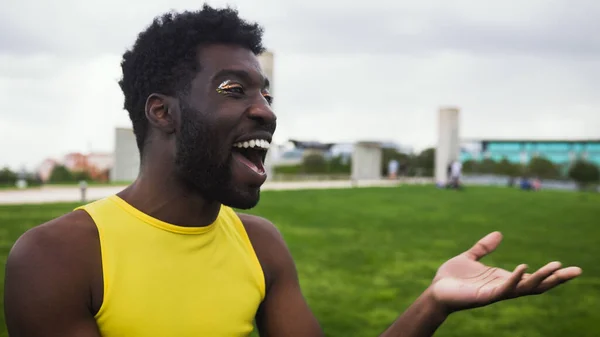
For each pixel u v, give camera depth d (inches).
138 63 63.9
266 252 70.9
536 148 1888.5
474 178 1568.7
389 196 820.0
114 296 57.6
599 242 416.8
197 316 60.2
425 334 63.5
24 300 55.2
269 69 714.2
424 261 323.9
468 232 455.8
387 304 232.7
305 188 949.2
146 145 63.8
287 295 70.3
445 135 1222.3
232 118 59.3
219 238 65.8
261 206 601.0
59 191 784.3
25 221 427.8
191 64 60.6
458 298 60.9
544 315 222.8
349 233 430.3
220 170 59.7
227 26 62.2
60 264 56.4
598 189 1418.6
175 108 60.8
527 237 437.1
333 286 260.5
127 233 60.4
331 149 1754.4
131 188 65.2
